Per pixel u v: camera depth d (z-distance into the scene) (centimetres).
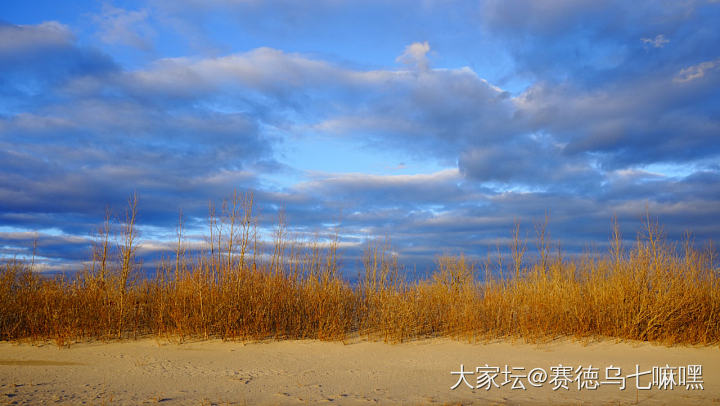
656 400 938
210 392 1001
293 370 1238
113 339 1570
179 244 1727
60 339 1481
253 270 1708
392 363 1323
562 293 1689
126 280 1686
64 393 979
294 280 1733
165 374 1187
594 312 1614
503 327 1666
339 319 1631
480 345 1530
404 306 1661
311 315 1669
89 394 973
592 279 1711
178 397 953
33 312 1612
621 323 1570
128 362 1316
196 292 1647
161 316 1599
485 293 1770
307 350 1469
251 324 1600
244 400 925
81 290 1694
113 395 966
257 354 1420
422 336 1644
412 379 1135
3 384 1062
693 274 1576
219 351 1448
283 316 1650
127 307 1662
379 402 905
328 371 1227
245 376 1169
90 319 1617
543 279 1764
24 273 1734
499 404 888
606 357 1366
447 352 1451
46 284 1708
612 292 1619
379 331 1680
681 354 1383
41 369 1231
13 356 1373
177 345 1504
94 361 1325
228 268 1681
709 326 1524
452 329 1670
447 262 1864
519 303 1733
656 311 1512
